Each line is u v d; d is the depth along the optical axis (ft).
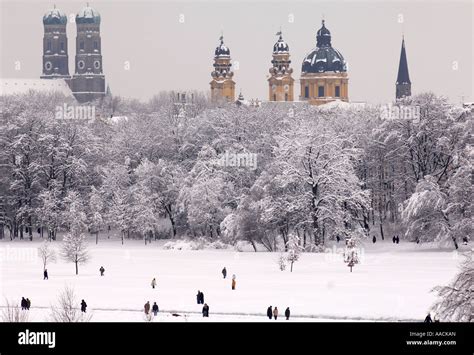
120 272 571.28
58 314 380.78
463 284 327.06
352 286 487.20
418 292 463.42
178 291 484.33
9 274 567.59
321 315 416.26
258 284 503.20
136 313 424.87
